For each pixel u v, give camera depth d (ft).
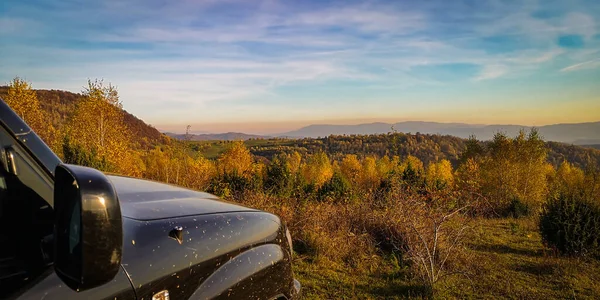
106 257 3.46
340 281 19.21
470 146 134.00
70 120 78.69
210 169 46.39
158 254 4.92
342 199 32.40
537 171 105.19
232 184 41.68
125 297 4.32
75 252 3.39
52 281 3.78
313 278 19.43
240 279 6.11
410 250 20.10
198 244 5.58
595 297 19.40
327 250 22.76
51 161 4.45
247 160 111.34
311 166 155.74
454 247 20.74
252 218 7.09
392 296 17.88
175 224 5.52
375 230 25.30
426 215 22.00
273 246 7.32
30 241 4.05
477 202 24.36
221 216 6.44
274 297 7.11
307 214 25.82
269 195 31.37
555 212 27.53
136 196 6.35
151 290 4.65
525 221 42.11
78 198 3.40
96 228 3.40
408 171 59.98
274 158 57.47
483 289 19.34
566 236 26.25
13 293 3.62
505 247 28.81
